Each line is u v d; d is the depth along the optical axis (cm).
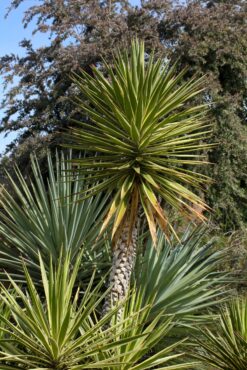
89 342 473
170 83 621
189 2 1541
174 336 682
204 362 604
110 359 454
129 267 605
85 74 639
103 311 597
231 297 784
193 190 1403
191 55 1395
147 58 1440
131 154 612
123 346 489
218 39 1469
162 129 618
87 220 775
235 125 1463
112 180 621
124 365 479
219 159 1462
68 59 1502
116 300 556
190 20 1470
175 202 610
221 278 787
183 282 732
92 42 1520
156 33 1459
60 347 444
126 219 608
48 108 1598
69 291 465
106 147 618
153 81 616
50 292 446
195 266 790
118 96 609
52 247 757
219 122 1448
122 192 588
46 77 1661
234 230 1441
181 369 534
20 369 455
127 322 509
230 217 1505
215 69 1494
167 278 718
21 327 473
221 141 1445
